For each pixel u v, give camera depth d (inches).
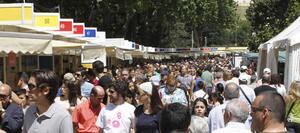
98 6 1672.0
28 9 557.6
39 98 224.1
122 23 1878.7
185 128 169.2
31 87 225.0
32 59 836.0
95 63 538.6
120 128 343.3
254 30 2117.4
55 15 655.8
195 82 729.6
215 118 348.8
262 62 1010.7
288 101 392.5
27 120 229.1
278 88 530.0
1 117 324.8
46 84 222.5
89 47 725.3
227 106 213.2
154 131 330.6
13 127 311.9
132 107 348.5
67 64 994.7
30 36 445.7
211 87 782.5
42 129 223.0
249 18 2155.5
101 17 1740.9
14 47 429.1
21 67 780.0
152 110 333.4
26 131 229.6
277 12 2014.0
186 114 169.0
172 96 465.1
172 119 167.5
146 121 331.3
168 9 1894.7
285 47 711.1
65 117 225.0
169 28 2447.1
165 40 2637.8
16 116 313.7
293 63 647.1
